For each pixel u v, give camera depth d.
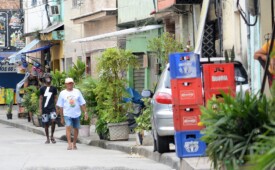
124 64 30.17
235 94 12.49
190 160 17.50
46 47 57.12
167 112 21.80
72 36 54.03
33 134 39.88
